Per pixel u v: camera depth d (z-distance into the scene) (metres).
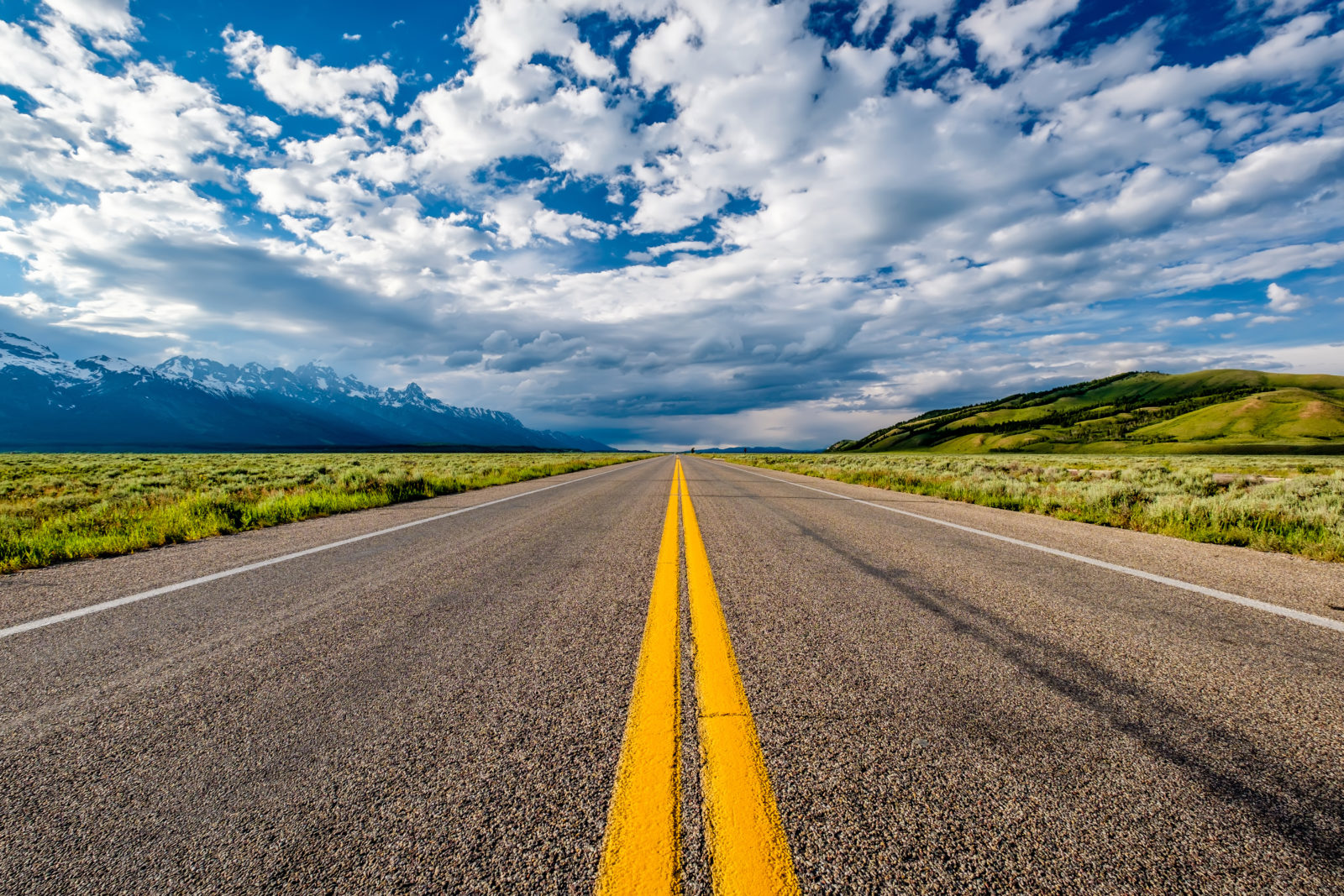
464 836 1.48
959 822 1.53
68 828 1.53
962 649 2.83
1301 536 5.80
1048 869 1.37
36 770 1.79
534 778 1.72
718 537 6.52
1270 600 3.75
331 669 2.60
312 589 4.11
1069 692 2.33
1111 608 3.57
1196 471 17.70
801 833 1.48
